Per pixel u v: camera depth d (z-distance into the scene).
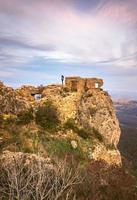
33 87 31.23
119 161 24.20
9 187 9.88
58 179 10.16
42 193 9.37
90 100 28.97
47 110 25.17
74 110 26.69
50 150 19.95
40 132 21.86
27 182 9.56
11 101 25.30
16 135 20.66
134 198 13.33
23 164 12.04
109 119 28.70
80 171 13.08
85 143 22.89
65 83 32.25
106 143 25.94
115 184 13.86
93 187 12.53
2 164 11.98
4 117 23.41
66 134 23.00
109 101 30.80
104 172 14.96
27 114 24.45
